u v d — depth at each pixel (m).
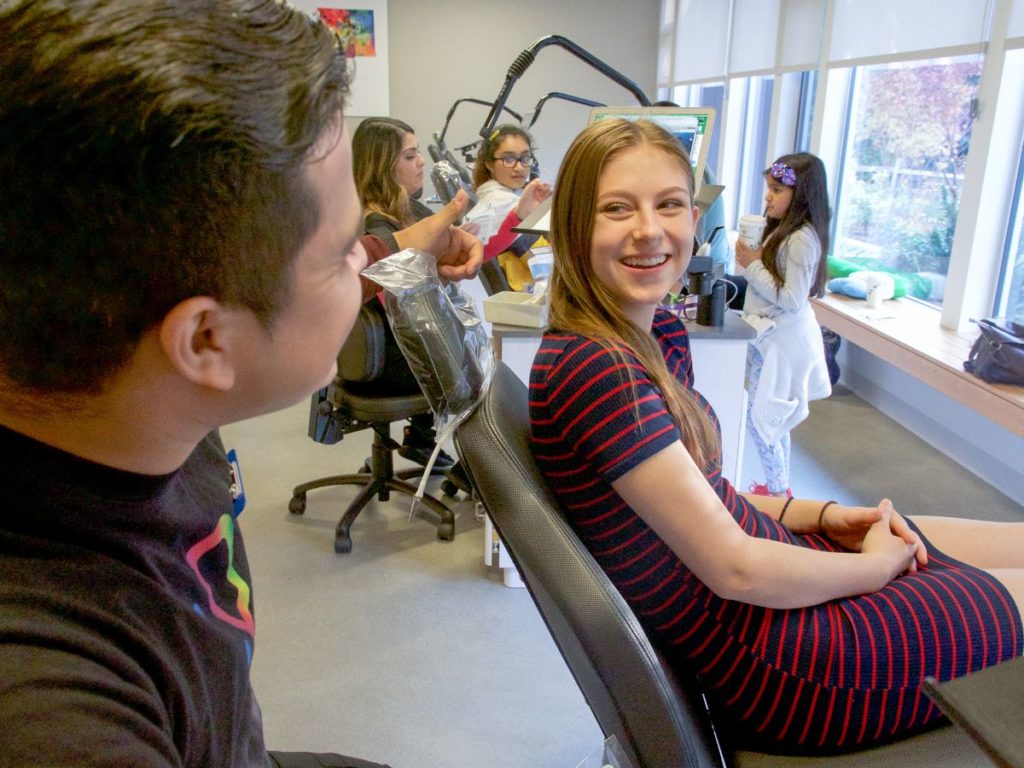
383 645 2.08
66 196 0.32
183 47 0.33
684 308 2.26
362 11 6.46
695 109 1.79
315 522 2.71
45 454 0.39
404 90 6.73
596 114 1.85
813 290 2.69
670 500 0.97
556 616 1.02
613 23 6.81
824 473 3.10
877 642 1.02
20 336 0.35
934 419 3.35
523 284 2.60
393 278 1.07
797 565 1.02
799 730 1.03
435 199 4.58
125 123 0.31
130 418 0.39
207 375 0.39
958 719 0.47
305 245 0.39
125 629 0.39
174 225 0.34
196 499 0.53
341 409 2.49
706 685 1.08
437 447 1.27
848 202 4.35
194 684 0.45
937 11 3.26
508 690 1.92
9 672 0.32
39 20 0.31
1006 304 3.18
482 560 2.47
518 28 6.71
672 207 1.12
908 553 1.16
